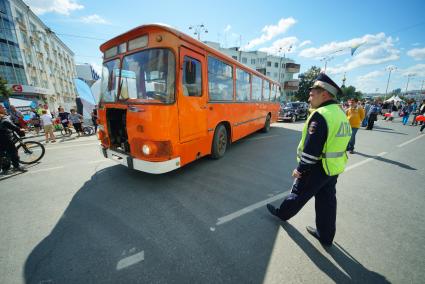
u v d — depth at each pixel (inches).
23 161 189.2
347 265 76.0
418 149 264.4
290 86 1950.1
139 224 100.2
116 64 147.9
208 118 172.1
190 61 138.1
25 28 940.6
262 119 342.3
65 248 83.3
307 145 74.4
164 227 97.8
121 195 130.6
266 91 348.5
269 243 87.2
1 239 89.0
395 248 85.5
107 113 153.9
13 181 153.0
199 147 164.1
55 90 1212.5
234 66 211.8
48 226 98.5
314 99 79.8
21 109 620.7
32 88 917.8
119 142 161.0
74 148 266.5
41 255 79.4
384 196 134.1
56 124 443.8
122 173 168.9
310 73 1561.3
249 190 139.3
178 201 123.1
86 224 100.1
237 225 99.8
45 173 169.3
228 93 205.8
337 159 76.3
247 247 84.6
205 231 94.8
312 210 114.8
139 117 126.5
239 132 243.8
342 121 74.3
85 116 452.8
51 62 1171.3
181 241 88.0
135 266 74.1
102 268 73.2
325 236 84.4
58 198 126.6
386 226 101.3
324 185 83.4
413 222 105.0
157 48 125.7
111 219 104.3
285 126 500.7
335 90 75.5
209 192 135.3
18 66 893.2
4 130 167.6
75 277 69.4
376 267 75.2
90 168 181.3
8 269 72.7
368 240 90.4
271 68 2026.3
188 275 70.5
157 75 126.2
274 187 144.8
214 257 78.9
